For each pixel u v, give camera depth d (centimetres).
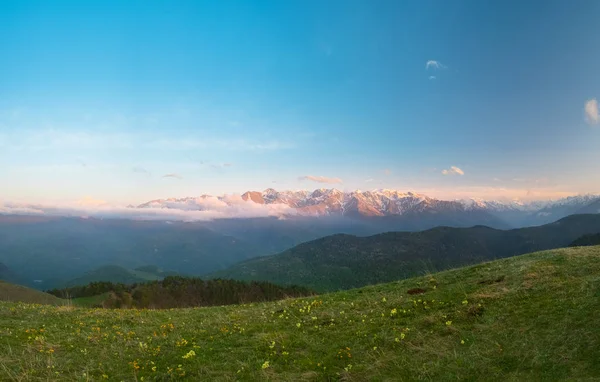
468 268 2364
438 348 1366
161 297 10612
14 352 1634
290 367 1412
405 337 1509
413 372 1234
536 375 1068
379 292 2361
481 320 1506
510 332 1351
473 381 1111
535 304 1502
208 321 2172
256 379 1330
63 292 10394
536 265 1959
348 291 2648
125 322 2262
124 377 1424
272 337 1723
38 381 1369
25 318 2272
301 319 1972
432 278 2342
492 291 1777
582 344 1149
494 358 1209
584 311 1329
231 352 1605
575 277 1673
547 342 1216
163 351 1672
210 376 1389
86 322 2241
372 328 1662
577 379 995
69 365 1535
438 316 1644
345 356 1436
